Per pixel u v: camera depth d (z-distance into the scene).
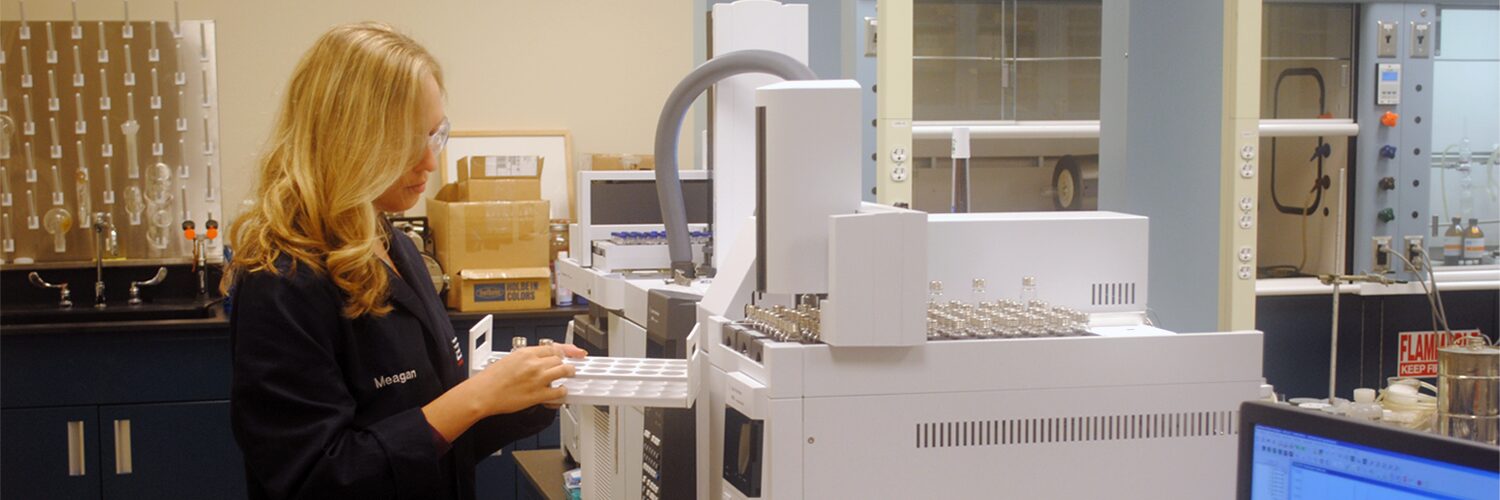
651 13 4.90
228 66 4.52
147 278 4.36
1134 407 1.38
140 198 4.46
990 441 1.34
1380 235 4.14
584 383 1.40
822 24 4.40
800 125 1.32
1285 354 4.12
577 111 4.86
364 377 1.42
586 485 1.88
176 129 4.46
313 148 1.40
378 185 1.39
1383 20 4.05
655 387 1.39
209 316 4.07
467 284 4.15
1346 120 4.13
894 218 1.27
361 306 1.40
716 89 2.06
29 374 3.90
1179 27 2.82
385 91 1.38
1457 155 4.22
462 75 4.74
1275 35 4.19
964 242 1.50
